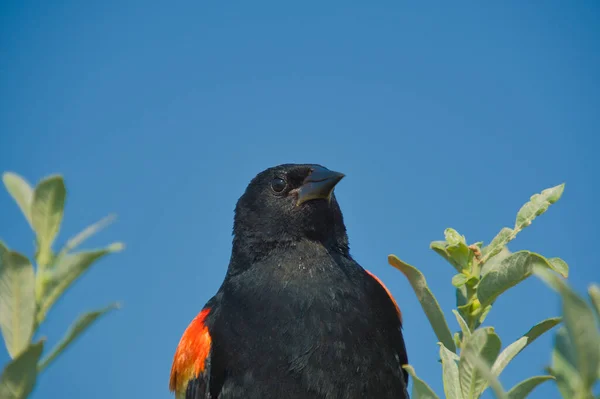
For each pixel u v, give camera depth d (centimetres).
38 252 499
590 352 383
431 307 719
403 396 1035
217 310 1090
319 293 1027
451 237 768
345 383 991
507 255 752
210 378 1044
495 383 423
